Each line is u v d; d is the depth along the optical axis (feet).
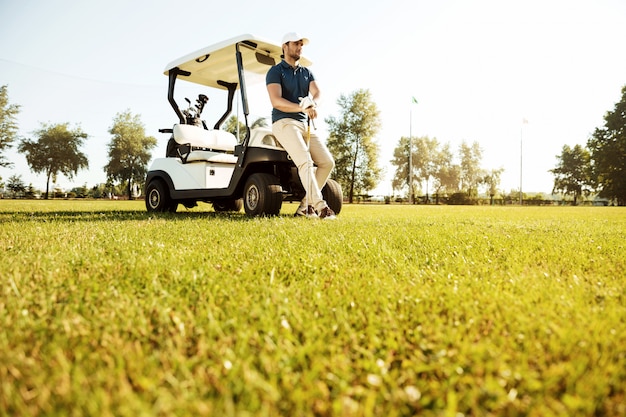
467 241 9.04
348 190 131.64
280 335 3.27
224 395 2.36
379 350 3.17
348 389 2.48
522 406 2.31
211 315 3.53
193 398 2.31
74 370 2.59
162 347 3.08
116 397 2.26
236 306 4.00
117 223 12.78
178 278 5.08
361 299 4.36
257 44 17.15
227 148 21.04
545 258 7.16
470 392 2.40
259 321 3.58
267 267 5.93
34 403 2.29
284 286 4.97
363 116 129.80
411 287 4.86
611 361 2.82
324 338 3.33
